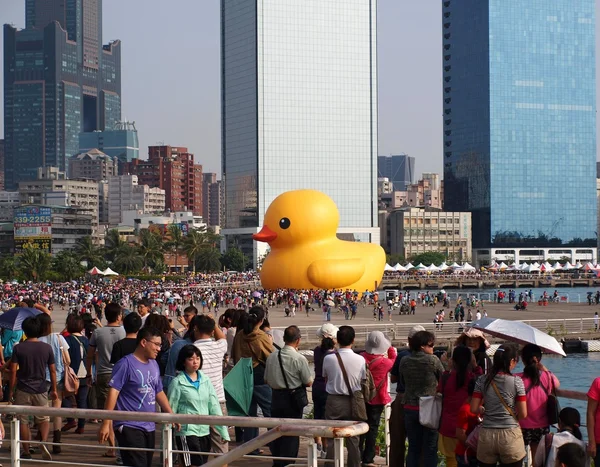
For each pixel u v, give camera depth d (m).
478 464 15.19
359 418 16.31
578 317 86.69
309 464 12.30
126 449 14.51
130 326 17.08
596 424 14.38
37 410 14.04
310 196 112.06
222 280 180.50
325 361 16.53
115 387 14.81
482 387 14.59
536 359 15.41
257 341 18.61
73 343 21.42
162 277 189.75
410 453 16.50
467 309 94.75
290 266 110.31
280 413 17.22
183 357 15.65
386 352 17.83
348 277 109.75
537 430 15.16
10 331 22.98
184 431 15.77
